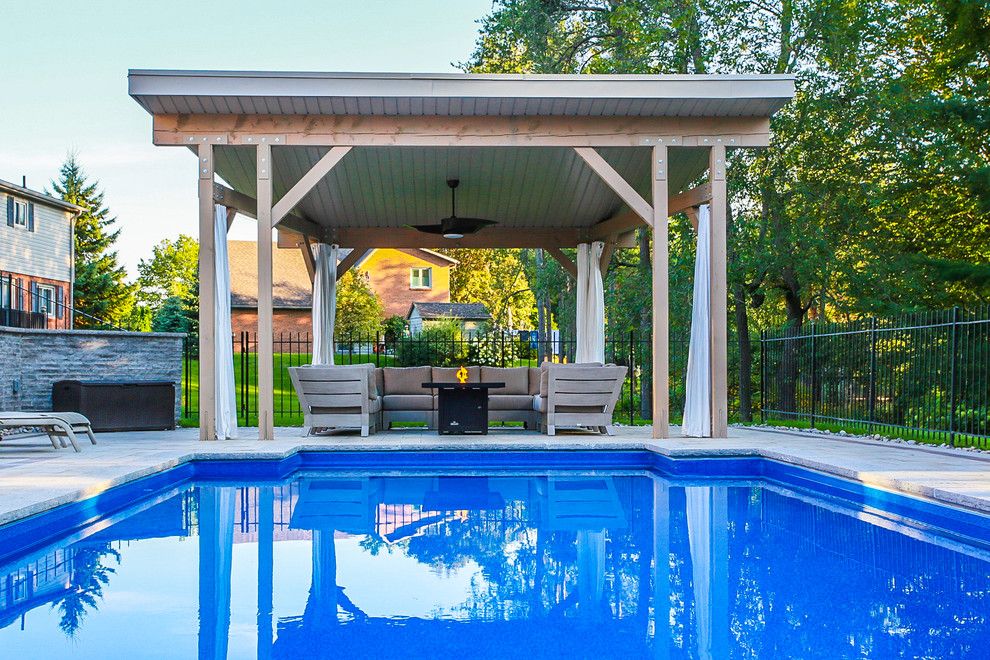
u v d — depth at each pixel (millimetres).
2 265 21328
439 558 4520
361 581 4016
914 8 16688
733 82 7957
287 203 8398
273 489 7113
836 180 15250
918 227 16875
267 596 3740
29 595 3744
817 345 11555
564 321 20719
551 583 3961
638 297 17203
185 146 8430
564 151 9609
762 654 2930
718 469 7910
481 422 9625
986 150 16172
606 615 3434
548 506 6219
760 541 4902
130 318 34969
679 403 17875
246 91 7820
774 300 19578
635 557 4500
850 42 14523
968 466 6465
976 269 14273
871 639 3078
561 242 13047
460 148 9453
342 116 8320
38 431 10281
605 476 7918
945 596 3680
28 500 4820
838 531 5211
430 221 12758
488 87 7879
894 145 14922
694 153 9445
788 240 14922
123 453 7547
